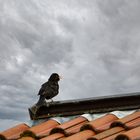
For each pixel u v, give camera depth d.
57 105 6.33
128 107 5.91
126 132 4.49
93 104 6.13
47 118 6.36
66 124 5.63
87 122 5.76
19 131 6.05
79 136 5.03
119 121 5.08
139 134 4.39
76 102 6.20
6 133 5.93
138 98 5.89
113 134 4.80
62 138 5.29
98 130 5.16
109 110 6.00
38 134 5.57
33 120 6.41
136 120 5.19
